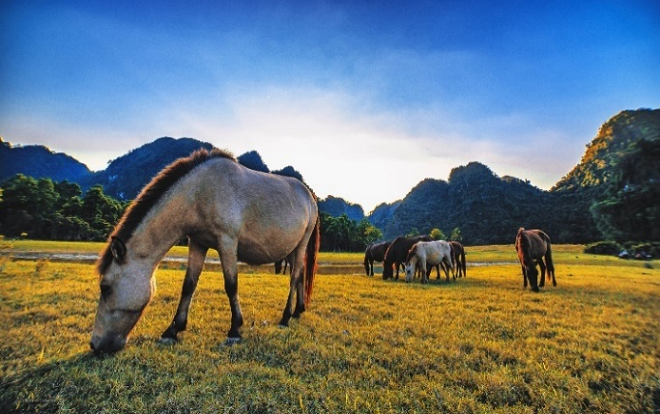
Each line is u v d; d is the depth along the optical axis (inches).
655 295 335.3
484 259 1395.2
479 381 121.2
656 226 1521.9
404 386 116.6
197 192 159.3
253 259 190.2
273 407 99.3
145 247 146.8
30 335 153.4
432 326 197.6
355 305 258.1
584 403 110.6
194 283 170.4
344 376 123.0
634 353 160.1
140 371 120.3
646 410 108.0
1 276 326.6
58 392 104.4
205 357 136.3
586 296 324.8
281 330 177.6
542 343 169.8
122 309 139.0
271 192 187.5
